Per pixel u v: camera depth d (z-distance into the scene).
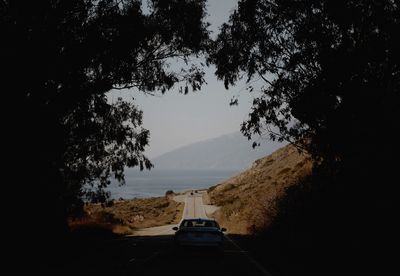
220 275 11.02
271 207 27.17
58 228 16.78
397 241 10.52
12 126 12.97
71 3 15.60
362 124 11.91
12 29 13.69
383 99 11.90
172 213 70.50
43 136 14.16
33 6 14.11
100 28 17.17
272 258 14.83
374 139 11.34
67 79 16.30
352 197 12.23
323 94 14.49
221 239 15.55
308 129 16.77
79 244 19.25
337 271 11.02
